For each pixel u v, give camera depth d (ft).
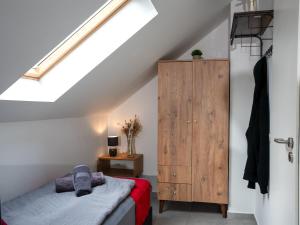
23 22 4.17
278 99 5.86
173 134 10.03
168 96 10.04
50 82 7.54
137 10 6.84
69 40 6.91
